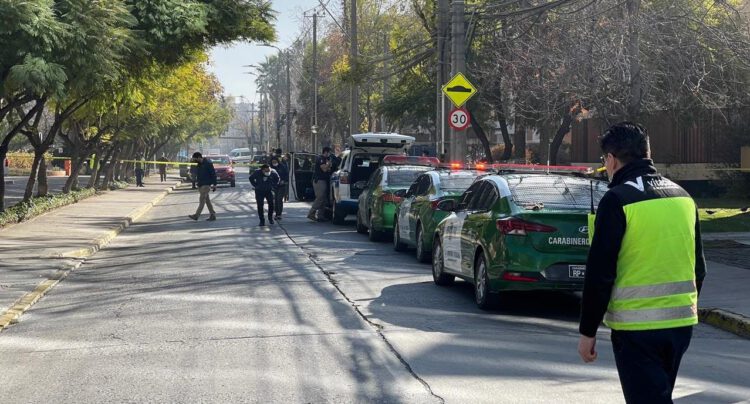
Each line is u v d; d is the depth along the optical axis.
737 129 31.25
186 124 74.81
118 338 10.30
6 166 82.94
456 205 13.77
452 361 8.89
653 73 19.66
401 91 41.75
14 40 17.81
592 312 4.77
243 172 105.00
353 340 9.94
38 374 8.68
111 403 7.53
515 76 25.05
